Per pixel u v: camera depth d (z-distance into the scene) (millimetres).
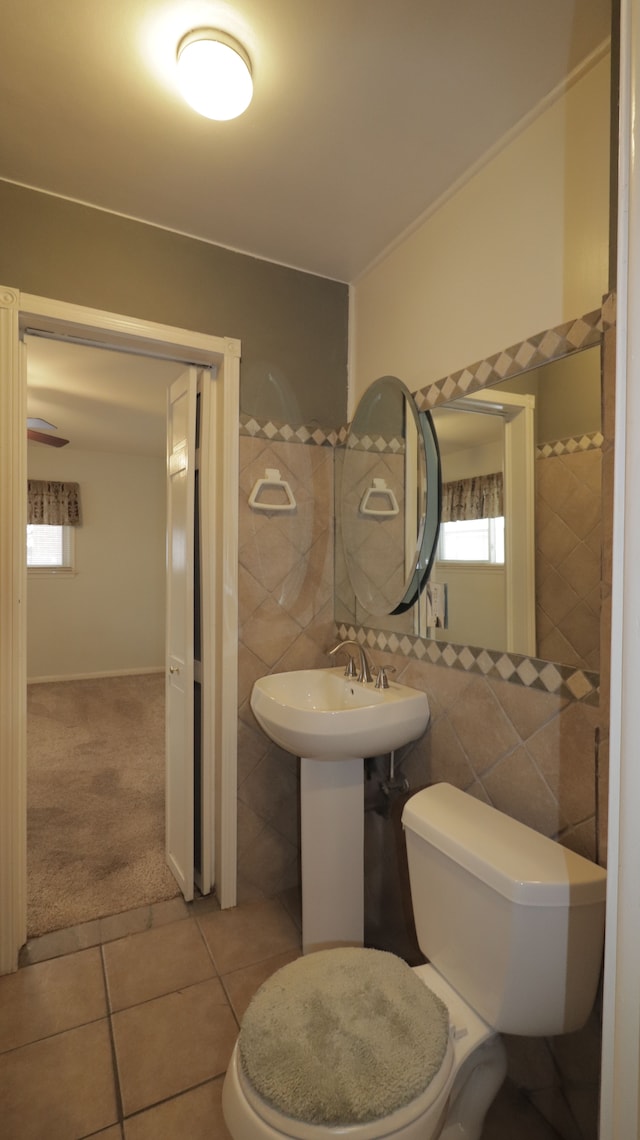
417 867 1243
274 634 2021
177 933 1808
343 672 1924
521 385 1350
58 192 1633
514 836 1144
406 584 1713
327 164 1502
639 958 498
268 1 1064
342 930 1667
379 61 1189
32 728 3885
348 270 2053
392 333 1899
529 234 1345
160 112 1325
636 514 496
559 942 988
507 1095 1290
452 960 1140
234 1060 932
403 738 1569
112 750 3459
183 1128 1201
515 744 1342
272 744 2021
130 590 5801
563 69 1199
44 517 5273
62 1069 1327
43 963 1662
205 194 1637
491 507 1434
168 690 2176
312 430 2090
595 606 1142
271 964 1673
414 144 1426
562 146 1255
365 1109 813
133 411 4004
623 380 514
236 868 1962
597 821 1127
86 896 1979
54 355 2852
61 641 5461
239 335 1933
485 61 1187
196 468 2084
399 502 1777
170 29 1123
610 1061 531
